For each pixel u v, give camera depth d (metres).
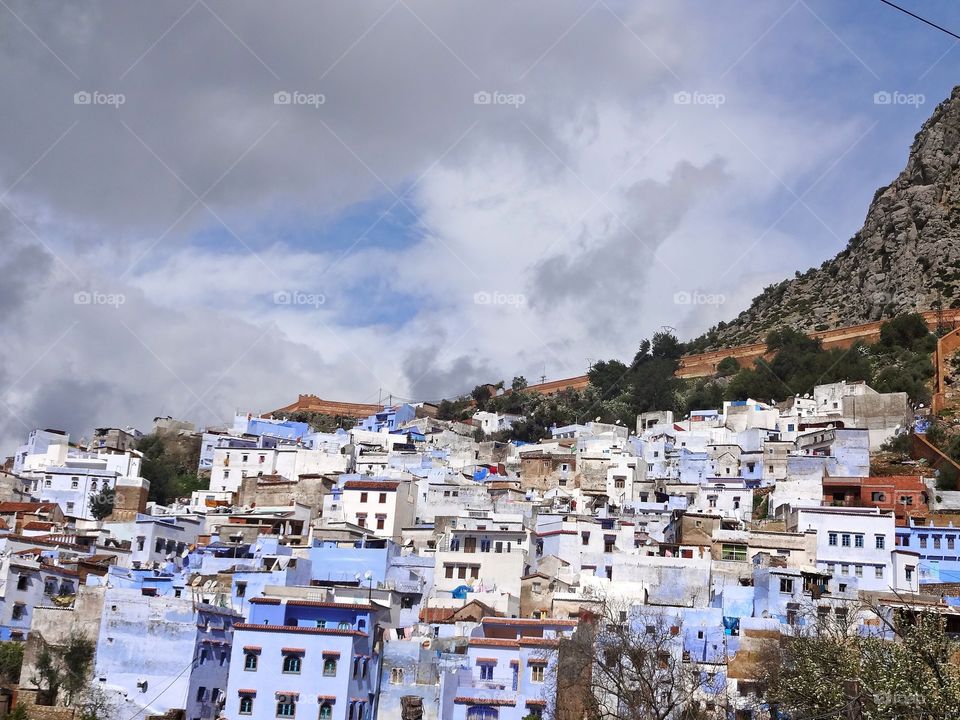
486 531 128.38
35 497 166.88
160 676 94.31
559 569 123.56
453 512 151.00
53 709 91.56
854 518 123.25
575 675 90.31
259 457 185.12
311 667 92.50
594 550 127.06
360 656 94.62
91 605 97.50
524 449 197.50
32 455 182.12
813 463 162.25
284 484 165.75
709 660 97.44
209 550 129.12
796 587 110.06
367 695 96.00
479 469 180.25
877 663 77.56
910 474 170.00
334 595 103.56
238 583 111.81
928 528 132.12
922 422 194.25
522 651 95.62
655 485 162.88
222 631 98.88
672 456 185.62
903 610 100.69
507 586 117.62
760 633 97.00
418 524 148.38
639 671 86.81
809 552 122.06
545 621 100.88
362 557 119.44
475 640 97.62
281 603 97.25
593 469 165.50
